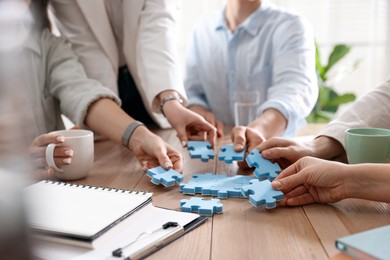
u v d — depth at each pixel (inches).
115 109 46.2
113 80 56.9
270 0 133.5
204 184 34.4
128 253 22.8
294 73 59.6
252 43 67.2
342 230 26.1
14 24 11.8
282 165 37.7
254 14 66.7
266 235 25.7
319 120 101.8
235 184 34.4
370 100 41.2
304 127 60.1
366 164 29.2
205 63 70.9
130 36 55.7
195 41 72.6
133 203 27.3
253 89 67.5
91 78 56.1
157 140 40.3
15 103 11.7
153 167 38.7
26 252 11.4
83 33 55.8
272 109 52.7
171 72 51.8
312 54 62.9
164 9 55.4
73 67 51.8
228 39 69.1
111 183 36.7
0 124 11.4
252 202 29.9
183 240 25.2
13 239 11.1
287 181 30.6
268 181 32.4
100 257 22.5
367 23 134.6
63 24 56.9
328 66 106.1
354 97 104.3
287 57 61.4
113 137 44.5
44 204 24.8
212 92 71.2
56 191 29.5
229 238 25.4
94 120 46.4
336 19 134.8
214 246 24.3
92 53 56.2
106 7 56.5
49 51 52.9
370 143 33.9
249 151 41.0
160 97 50.9
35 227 12.7
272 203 29.3
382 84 42.4
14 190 11.4
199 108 66.3
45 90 51.9
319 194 30.6
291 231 26.2
